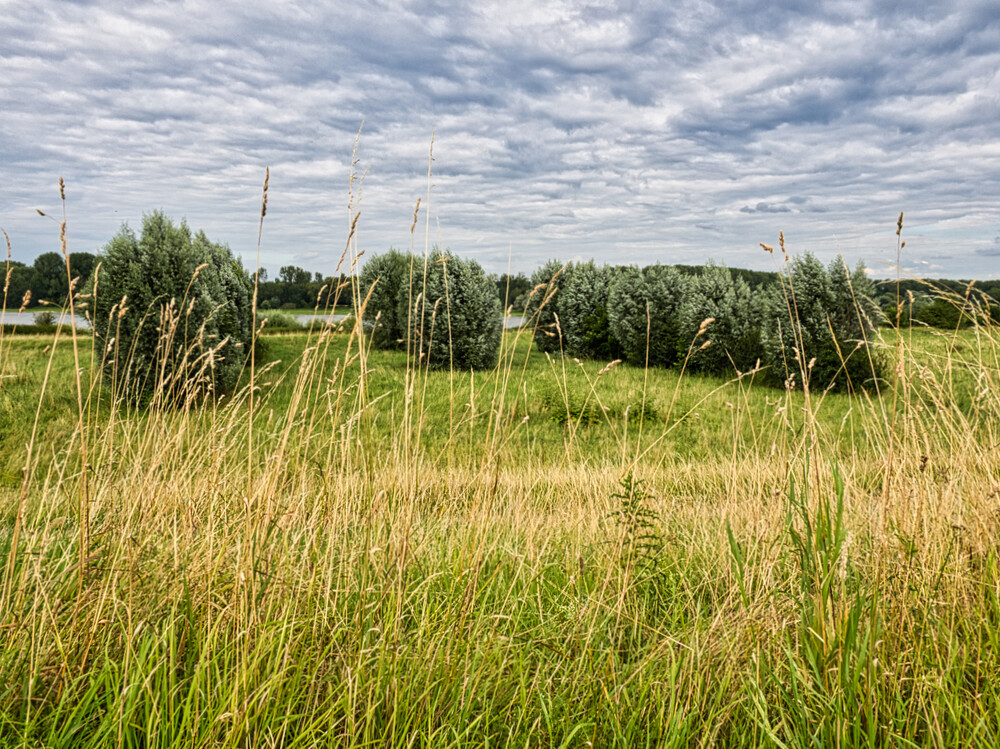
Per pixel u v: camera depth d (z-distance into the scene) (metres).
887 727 1.80
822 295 16.48
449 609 2.35
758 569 2.69
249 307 16.83
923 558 2.38
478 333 19.73
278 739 1.80
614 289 26.50
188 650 2.13
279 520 2.56
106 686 1.86
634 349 24.38
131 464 2.96
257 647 1.93
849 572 2.34
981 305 3.46
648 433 10.99
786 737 1.87
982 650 2.13
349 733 1.79
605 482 5.29
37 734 1.77
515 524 3.98
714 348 20.53
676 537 3.76
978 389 3.43
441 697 1.99
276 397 10.83
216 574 2.29
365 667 2.05
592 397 13.21
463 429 5.19
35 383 12.26
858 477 3.68
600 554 3.36
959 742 1.75
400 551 2.39
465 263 20.28
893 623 2.10
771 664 2.14
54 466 2.68
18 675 1.93
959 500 2.93
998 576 2.34
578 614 2.56
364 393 2.80
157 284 11.77
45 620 2.05
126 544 2.45
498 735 1.99
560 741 1.95
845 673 1.80
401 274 23.56
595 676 2.18
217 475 2.91
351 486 2.86
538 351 27.84
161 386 3.23
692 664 2.13
